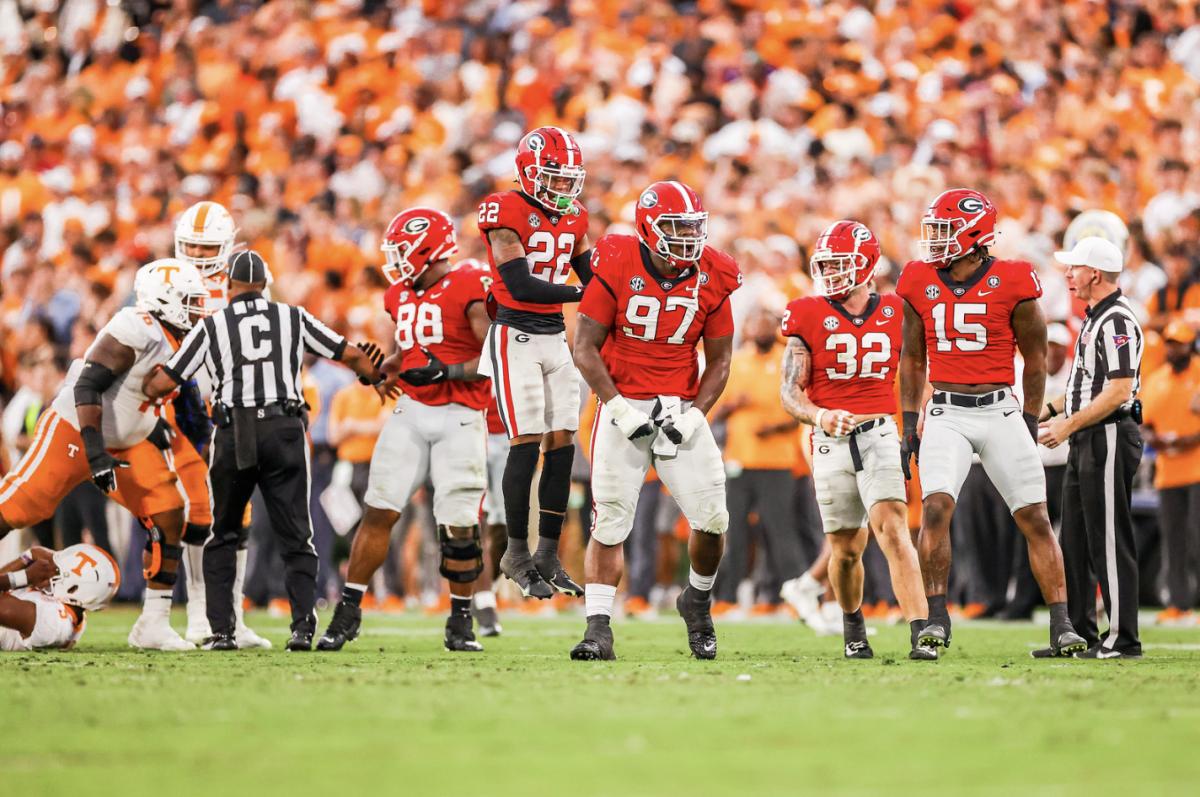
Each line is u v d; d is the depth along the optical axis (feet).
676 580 152.35
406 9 228.22
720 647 92.38
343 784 37.22
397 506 85.97
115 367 80.28
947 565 77.97
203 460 88.02
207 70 223.51
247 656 77.92
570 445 79.15
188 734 45.55
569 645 94.12
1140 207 172.04
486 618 105.29
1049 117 185.68
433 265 86.48
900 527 77.97
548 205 77.82
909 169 170.30
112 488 79.20
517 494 78.18
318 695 55.57
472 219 169.99
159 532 83.87
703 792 35.99
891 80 195.52
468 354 86.28
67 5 243.40
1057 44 198.70
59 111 229.45
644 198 72.64
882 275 141.59
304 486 84.43
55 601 82.33
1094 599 85.25
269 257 183.42
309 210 178.50
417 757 41.19
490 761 40.47
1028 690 58.08
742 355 131.64
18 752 42.42
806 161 182.29
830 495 79.56
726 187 169.58
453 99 208.33
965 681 62.18
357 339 153.99
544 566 78.18
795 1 208.23
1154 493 142.00
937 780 37.42
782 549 130.11
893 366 79.46
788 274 148.87
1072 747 42.60
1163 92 193.47
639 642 96.43
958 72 193.36
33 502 82.23
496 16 221.46
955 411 79.61
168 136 220.84
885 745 43.01
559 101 197.77
